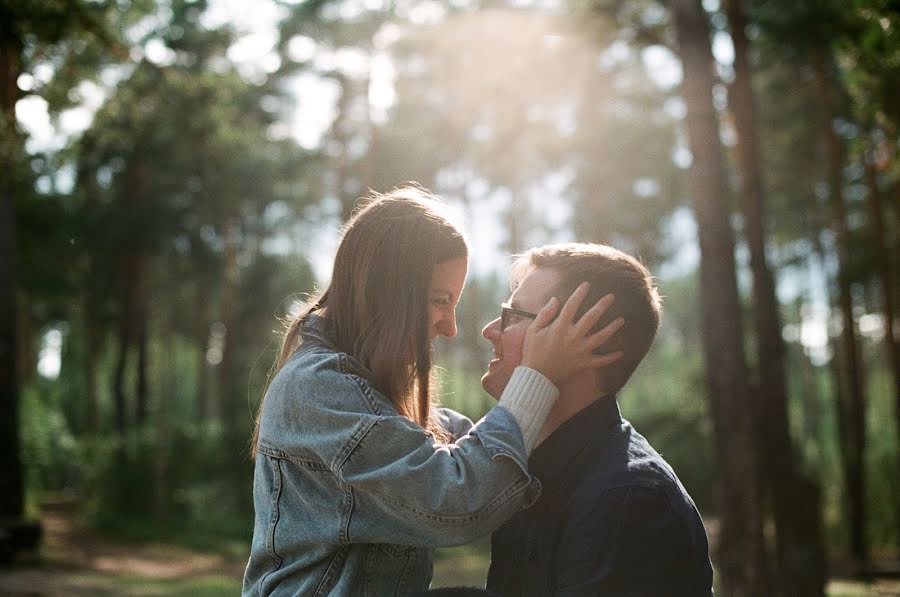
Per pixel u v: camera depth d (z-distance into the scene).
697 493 22.94
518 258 2.30
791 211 31.56
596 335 2.05
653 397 48.88
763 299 15.14
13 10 9.65
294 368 2.15
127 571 16.77
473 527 1.95
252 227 43.06
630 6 13.44
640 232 38.19
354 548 2.11
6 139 10.60
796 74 24.58
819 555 13.45
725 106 16.73
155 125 23.19
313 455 2.09
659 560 1.85
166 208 35.16
